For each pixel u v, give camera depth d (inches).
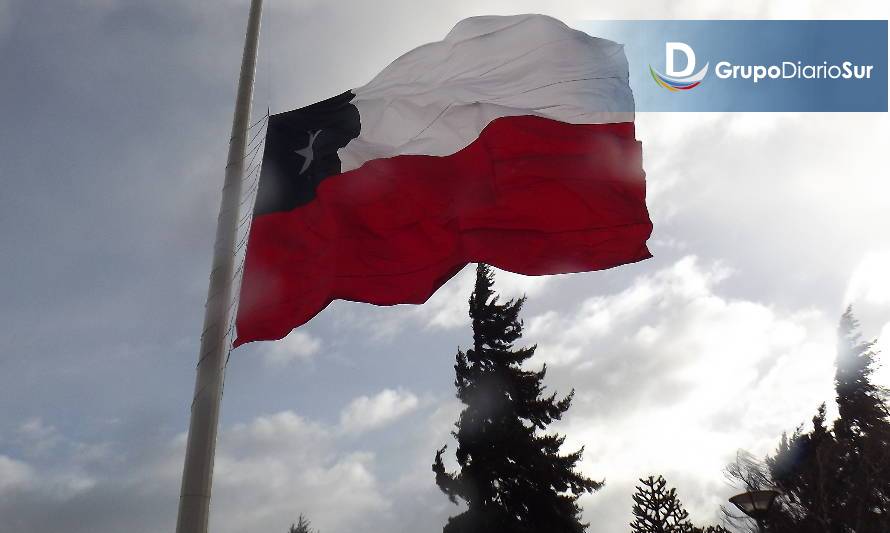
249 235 325.7
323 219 338.3
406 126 368.5
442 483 1133.1
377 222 344.8
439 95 374.9
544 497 1104.2
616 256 343.0
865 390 1346.0
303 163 350.6
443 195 353.1
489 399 1178.0
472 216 346.3
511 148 356.5
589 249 342.6
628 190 356.5
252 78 331.3
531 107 368.5
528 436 1152.8
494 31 392.5
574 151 358.6
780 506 975.6
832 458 988.6
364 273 334.6
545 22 392.2
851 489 962.1
